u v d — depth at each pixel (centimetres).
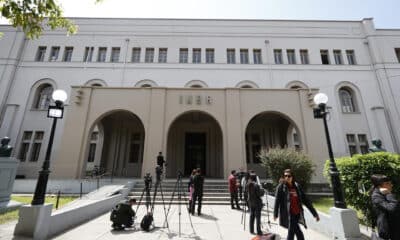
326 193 1160
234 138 1342
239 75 2094
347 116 1967
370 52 2177
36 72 2061
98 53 2173
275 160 1075
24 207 505
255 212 559
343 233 489
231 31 2259
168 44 2205
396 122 1903
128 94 1421
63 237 521
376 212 340
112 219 587
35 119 1914
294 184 443
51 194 1150
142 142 1886
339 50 2209
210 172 1789
